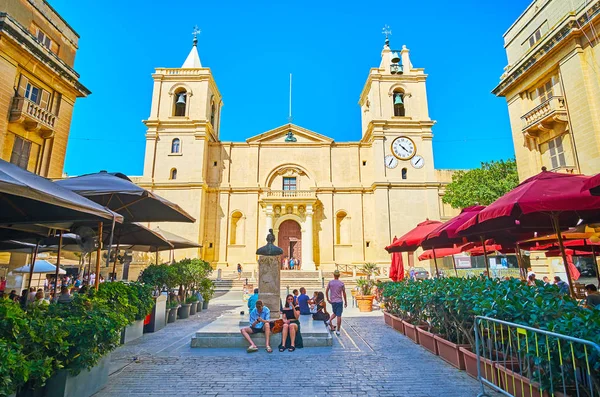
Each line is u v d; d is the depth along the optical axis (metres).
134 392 5.79
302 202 34.16
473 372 6.38
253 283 28.58
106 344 5.70
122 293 8.61
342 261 34.12
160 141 35.06
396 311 11.63
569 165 16.28
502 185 30.86
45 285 20.00
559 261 17.81
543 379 4.42
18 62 16.77
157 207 10.39
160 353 8.44
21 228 8.34
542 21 18.23
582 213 8.06
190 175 34.22
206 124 35.09
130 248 17.00
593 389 3.88
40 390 4.90
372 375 6.63
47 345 4.59
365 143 37.12
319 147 37.25
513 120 20.06
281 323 8.85
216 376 6.63
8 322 4.18
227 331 9.23
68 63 20.81
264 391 5.83
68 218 6.56
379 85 37.16
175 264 15.39
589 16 14.80
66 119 19.95
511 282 6.78
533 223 8.79
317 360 7.74
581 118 15.20
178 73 36.81
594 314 4.04
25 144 17.72
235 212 35.31
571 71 15.71
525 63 18.33
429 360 7.62
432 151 35.50
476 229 9.21
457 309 6.66
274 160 36.88
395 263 18.36
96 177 8.34
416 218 33.91
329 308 17.92
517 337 4.79
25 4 17.64
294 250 35.00
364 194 35.84
